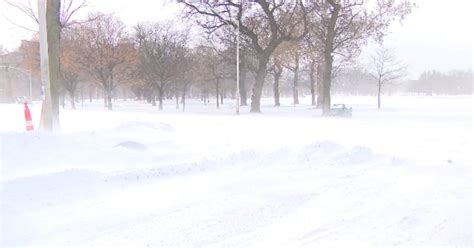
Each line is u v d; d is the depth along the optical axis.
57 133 10.86
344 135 14.67
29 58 51.62
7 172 7.38
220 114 30.58
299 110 40.38
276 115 29.81
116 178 7.37
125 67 49.50
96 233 5.12
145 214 5.79
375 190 7.15
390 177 8.08
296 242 4.88
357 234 5.14
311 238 5.00
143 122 13.95
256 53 36.34
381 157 10.06
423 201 6.51
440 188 7.26
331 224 5.50
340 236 5.07
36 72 55.12
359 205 6.33
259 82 35.25
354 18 34.06
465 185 7.45
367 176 8.16
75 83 55.38
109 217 5.66
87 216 5.69
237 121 20.27
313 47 34.59
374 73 61.34
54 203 6.15
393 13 34.28
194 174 8.04
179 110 41.72
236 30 33.81
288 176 8.03
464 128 18.55
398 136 14.78
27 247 4.70
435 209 6.10
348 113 29.98
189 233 5.13
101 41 48.38
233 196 6.68
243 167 8.67
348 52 38.59
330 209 6.13
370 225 5.47
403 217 5.77
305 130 16.05
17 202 6.03
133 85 58.34
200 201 6.39
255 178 7.80
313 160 9.30
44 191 6.51
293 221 5.61
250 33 34.31
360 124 20.27
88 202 6.25
